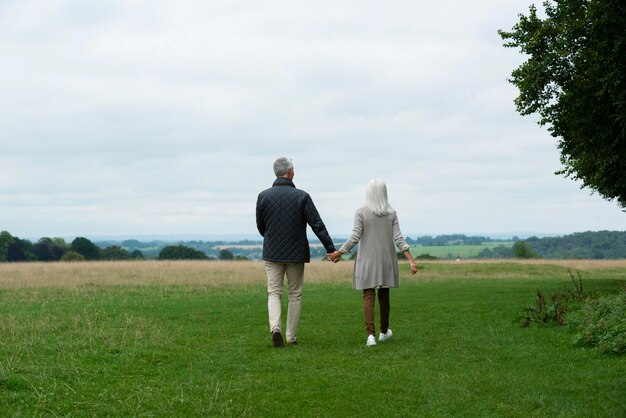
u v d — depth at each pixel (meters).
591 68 15.97
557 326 9.66
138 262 35.66
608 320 8.55
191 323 10.83
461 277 27.66
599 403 5.49
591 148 17.12
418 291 18.05
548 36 17.52
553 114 17.91
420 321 11.04
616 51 15.09
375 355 7.80
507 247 113.06
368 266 8.67
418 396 5.91
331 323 11.03
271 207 8.61
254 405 5.59
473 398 5.80
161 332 9.49
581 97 16.42
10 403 5.49
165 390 6.07
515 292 17.08
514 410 5.41
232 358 7.61
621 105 15.36
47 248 98.88
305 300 15.45
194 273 26.72
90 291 18.36
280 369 7.03
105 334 9.14
